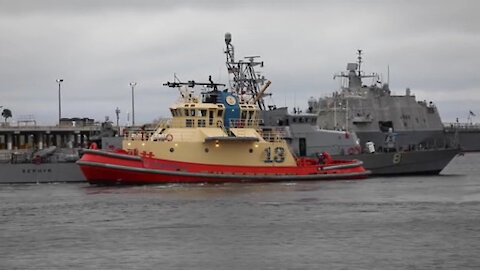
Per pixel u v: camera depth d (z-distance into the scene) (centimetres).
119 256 7600
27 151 16775
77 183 14812
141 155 13788
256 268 7106
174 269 7081
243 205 10919
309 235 8588
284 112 16200
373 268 7069
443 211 10450
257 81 16488
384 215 10050
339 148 16475
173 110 14312
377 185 14025
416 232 8756
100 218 9875
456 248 7869
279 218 9762
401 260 7356
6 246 8131
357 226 9162
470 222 9456
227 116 14450
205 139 13750
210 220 9600
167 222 9475
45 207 10969
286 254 7625
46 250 7912
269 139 14662
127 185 13562
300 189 13062
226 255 7606
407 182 14925
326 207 10781
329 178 14812
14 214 10350
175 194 12188
